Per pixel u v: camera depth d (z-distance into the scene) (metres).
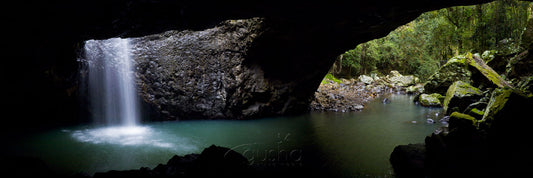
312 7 4.67
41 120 9.68
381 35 8.96
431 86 15.02
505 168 4.59
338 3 4.52
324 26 8.26
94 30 5.38
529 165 4.50
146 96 10.55
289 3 4.46
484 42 15.69
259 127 9.44
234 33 10.05
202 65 10.45
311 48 10.54
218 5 4.47
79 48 9.16
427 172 5.05
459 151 5.28
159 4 4.33
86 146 7.46
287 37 9.68
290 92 11.57
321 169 5.60
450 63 14.52
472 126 5.82
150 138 8.20
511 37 14.33
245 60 10.32
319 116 11.30
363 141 7.61
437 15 19.19
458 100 10.81
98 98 10.32
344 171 5.50
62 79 8.99
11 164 4.76
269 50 10.42
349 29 8.22
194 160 5.53
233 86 10.35
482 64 12.91
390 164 5.86
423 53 23.08
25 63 7.32
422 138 7.88
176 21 5.11
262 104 11.00
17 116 9.16
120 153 6.86
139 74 10.45
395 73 24.17
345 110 12.52
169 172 5.01
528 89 7.73
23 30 4.98
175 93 10.58
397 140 7.70
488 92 10.01
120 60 10.35
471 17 16.66
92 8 4.32
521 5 13.75
